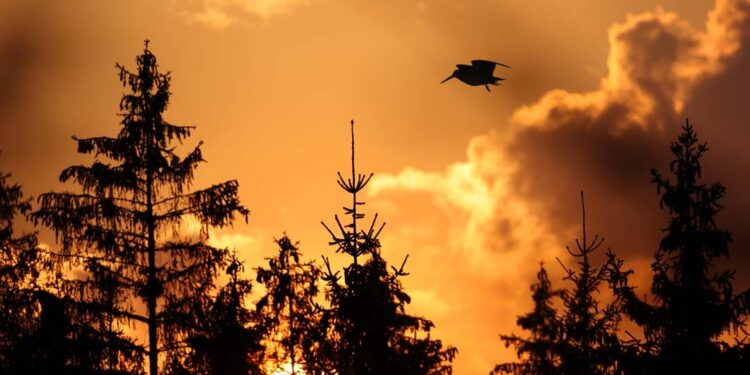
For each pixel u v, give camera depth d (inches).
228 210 4594.0
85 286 4495.6
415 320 4207.7
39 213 4466.0
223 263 4571.9
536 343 4938.5
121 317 4515.3
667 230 4202.8
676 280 4153.5
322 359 3747.5
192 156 4660.4
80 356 4458.7
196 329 4544.8
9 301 4579.2
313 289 5128.0
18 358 4475.9
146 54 4761.3
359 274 3661.4
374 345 3681.1
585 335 4116.6
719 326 4067.4
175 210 4603.8
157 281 4534.9
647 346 4111.7
